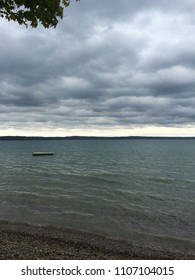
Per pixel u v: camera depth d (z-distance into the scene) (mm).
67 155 70688
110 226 10336
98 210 13016
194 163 44594
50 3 4723
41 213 12133
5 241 7910
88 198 15977
